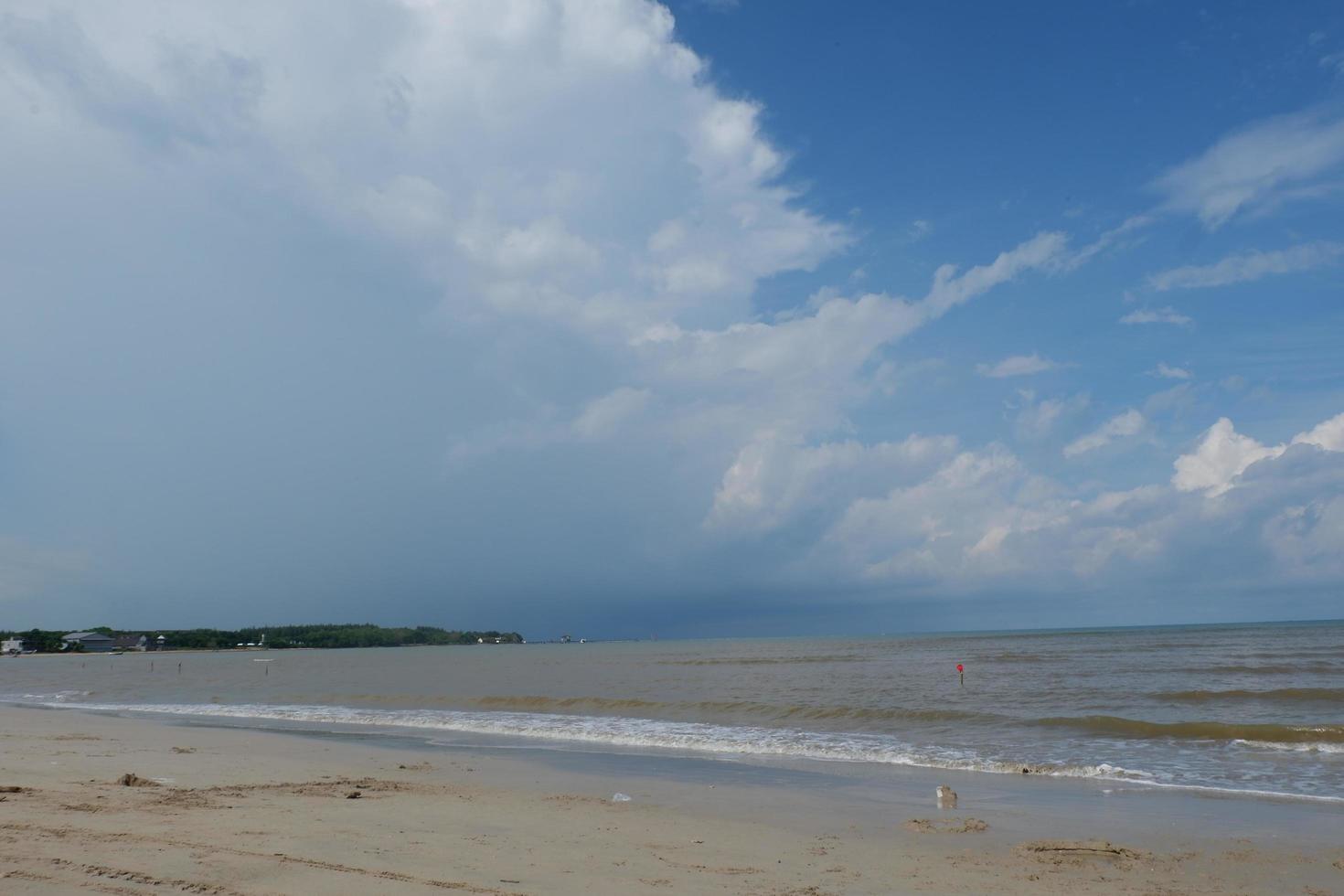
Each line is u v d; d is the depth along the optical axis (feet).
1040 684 139.54
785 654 369.91
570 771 60.08
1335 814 44.73
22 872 23.81
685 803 47.70
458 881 26.94
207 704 129.18
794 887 29.37
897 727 83.82
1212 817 44.01
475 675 219.82
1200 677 148.66
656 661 309.83
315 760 62.39
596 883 28.22
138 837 30.40
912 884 30.68
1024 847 36.83
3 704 137.90
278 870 26.45
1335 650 249.75
